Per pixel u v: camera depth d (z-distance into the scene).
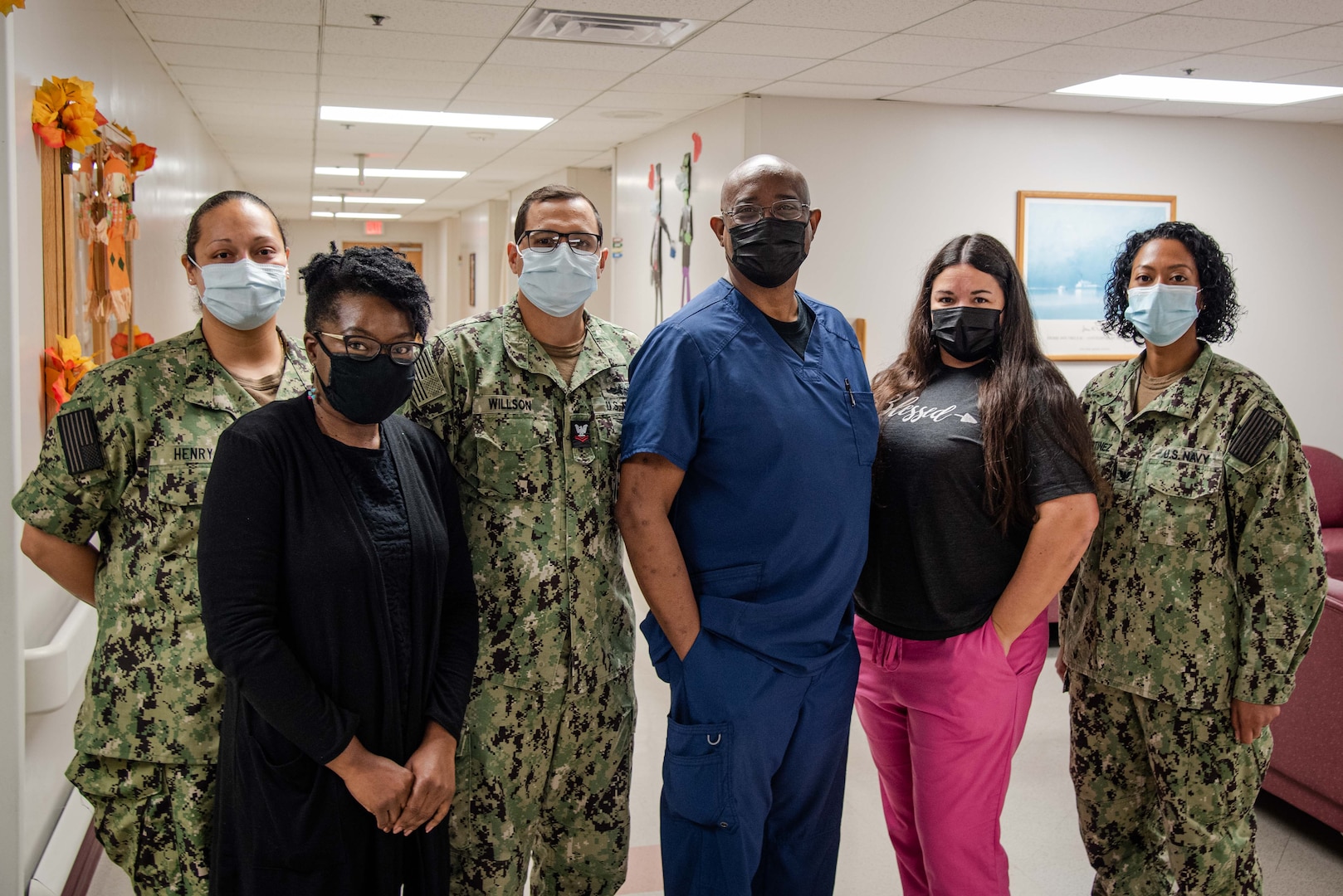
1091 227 5.62
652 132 6.87
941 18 3.80
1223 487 1.97
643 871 2.59
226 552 1.34
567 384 1.88
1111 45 4.18
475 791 1.80
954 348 1.99
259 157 8.55
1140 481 2.07
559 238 1.81
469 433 1.83
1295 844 2.79
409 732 1.46
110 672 1.64
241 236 1.74
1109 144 5.64
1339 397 6.14
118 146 3.38
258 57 4.66
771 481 1.76
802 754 1.87
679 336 1.76
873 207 5.37
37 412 2.33
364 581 1.39
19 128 2.23
